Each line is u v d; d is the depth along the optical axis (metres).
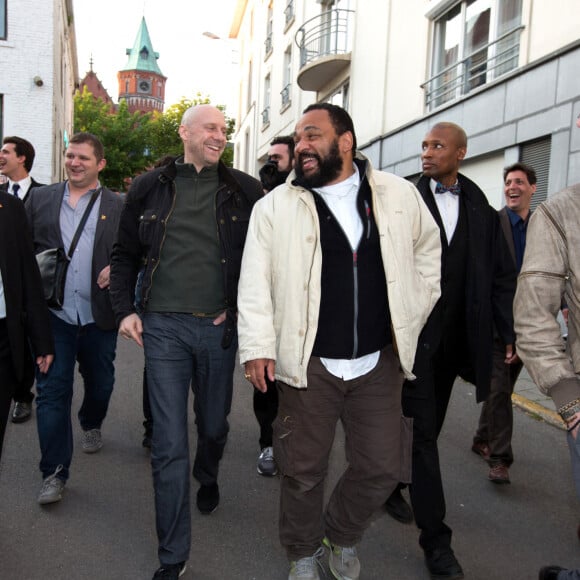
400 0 12.09
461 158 3.27
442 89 10.73
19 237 2.91
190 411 5.33
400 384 2.67
